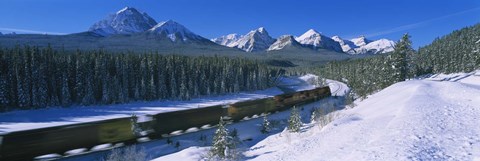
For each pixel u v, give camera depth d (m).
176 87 96.44
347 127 23.34
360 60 146.75
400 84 46.03
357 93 74.25
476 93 30.52
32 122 57.16
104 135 27.81
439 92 35.22
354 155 13.95
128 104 81.75
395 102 32.00
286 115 50.62
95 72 82.81
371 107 34.88
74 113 67.62
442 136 15.09
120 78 88.00
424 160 11.48
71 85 79.44
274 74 177.50
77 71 78.75
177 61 104.44
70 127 25.81
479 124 17.33
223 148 23.28
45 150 24.33
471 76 77.00
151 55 99.44
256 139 35.88
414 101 29.00
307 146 19.61
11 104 68.56
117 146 28.72
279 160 17.55
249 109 45.53
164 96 91.88
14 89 69.44
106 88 80.62
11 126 53.16
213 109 39.06
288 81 169.38
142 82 88.12
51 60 77.62
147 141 31.25
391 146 13.95
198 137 35.00
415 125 18.22
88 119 60.78
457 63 100.69
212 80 110.19
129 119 29.98
